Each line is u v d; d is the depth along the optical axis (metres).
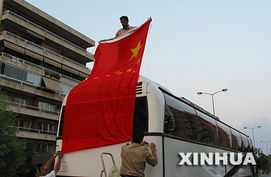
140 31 6.05
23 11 44.78
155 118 4.87
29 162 27.91
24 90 39.75
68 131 5.76
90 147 5.36
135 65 5.65
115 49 6.31
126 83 5.38
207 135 7.51
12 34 40.84
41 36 45.94
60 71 49.69
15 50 40.91
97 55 6.59
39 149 41.34
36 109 42.22
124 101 5.24
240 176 10.93
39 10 46.22
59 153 5.59
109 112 5.36
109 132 5.24
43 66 46.03
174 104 5.82
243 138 13.02
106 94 5.53
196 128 6.76
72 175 5.45
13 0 42.22
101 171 5.16
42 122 42.97
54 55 46.88
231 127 11.34
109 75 5.91
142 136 4.84
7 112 20.58
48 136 41.94
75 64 51.25
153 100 5.00
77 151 5.53
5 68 37.72
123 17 6.63
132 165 4.38
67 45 50.34
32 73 41.78
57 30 50.53
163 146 4.84
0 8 40.44
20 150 21.12
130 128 5.01
